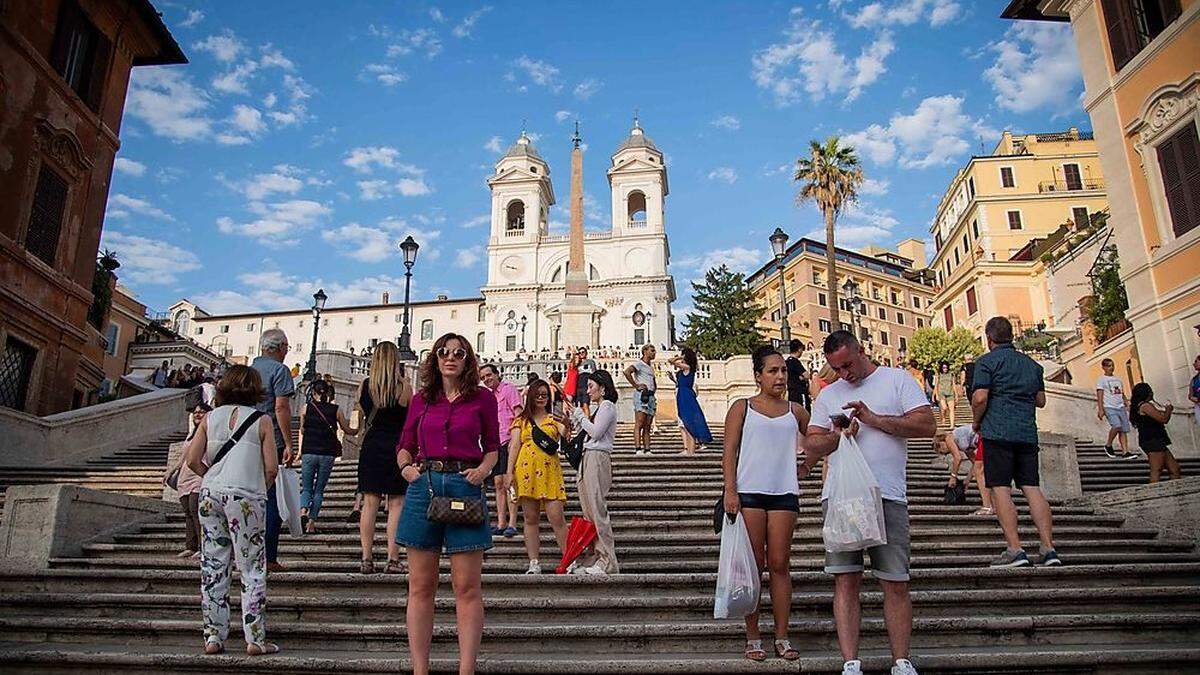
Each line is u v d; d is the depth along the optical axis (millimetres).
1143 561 7590
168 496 10789
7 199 16609
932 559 7523
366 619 6250
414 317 79438
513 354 70500
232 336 81938
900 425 5000
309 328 81125
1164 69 17156
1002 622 5684
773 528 5188
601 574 6902
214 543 5668
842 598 4996
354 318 80875
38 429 14758
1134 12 18125
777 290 78125
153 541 8586
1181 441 14750
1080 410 16656
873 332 75188
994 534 8438
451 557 4848
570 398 15203
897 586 4875
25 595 6652
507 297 74562
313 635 5809
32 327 17234
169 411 18391
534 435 7586
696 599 6195
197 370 25391
